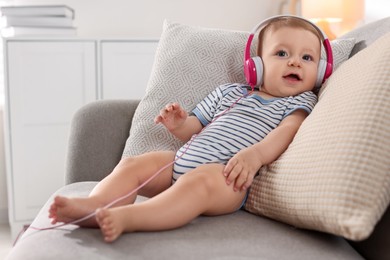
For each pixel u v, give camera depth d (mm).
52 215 925
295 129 1196
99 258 830
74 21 2811
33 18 2420
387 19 1417
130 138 1438
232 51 1526
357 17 2416
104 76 2432
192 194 993
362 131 892
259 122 1257
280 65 1325
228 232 962
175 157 1201
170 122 1253
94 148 1468
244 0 2947
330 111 1006
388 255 873
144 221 923
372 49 1052
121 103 1532
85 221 952
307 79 1327
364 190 836
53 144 2422
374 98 920
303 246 907
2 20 2521
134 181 1087
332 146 922
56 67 2393
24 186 2418
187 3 2900
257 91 1400
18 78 2363
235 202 1083
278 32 1357
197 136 1247
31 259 845
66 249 866
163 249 864
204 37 1542
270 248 889
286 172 1016
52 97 2400
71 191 1266
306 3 2465
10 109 2373
